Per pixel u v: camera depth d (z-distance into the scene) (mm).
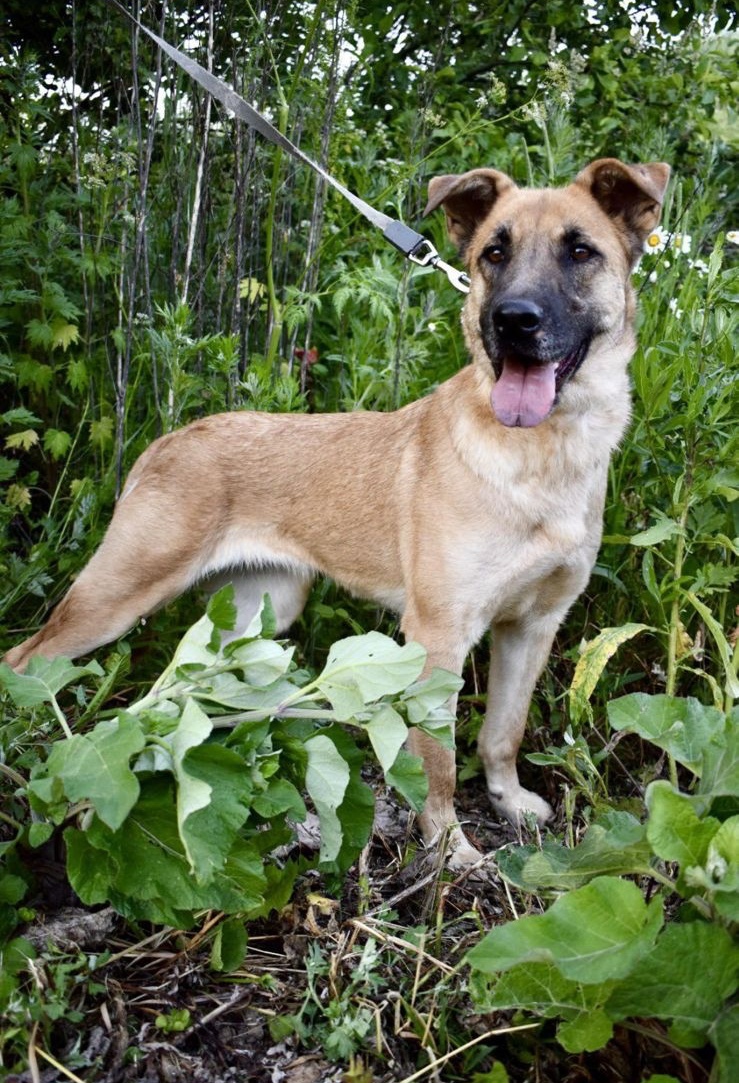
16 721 1011
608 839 814
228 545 1323
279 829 926
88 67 1628
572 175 1729
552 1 2008
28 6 1643
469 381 1208
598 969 715
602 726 1286
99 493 1429
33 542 1542
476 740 1333
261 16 1457
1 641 1342
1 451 1623
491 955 729
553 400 1107
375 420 1315
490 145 1925
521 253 1152
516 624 1250
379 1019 850
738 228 2041
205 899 834
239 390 1510
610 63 2012
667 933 726
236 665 928
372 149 1724
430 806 1162
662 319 1458
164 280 1662
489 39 2035
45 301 1471
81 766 809
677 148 2045
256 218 1610
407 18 1952
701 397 1167
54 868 934
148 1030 841
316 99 1586
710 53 2121
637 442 1322
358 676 900
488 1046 838
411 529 1208
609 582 1379
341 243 1668
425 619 1190
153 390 1586
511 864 900
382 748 900
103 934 897
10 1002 796
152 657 1360
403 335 1507
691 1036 732
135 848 838
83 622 1271
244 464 1309
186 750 826
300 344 1719
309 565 1326
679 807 760
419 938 932
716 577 1120
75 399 1634
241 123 1543
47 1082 789
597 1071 823
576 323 1146
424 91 1774
